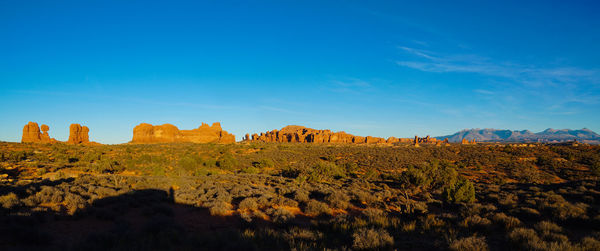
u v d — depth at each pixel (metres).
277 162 68.50
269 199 18.72
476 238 8.88
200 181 29.67
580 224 12.86
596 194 22.05
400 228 11.77
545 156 65.00
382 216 14.42
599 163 49.91
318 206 16.64
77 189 18.86
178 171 41.44
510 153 73.94
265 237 9.82
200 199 18.42
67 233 10.35
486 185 31.80
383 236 9.12
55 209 13.34
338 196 20.08
